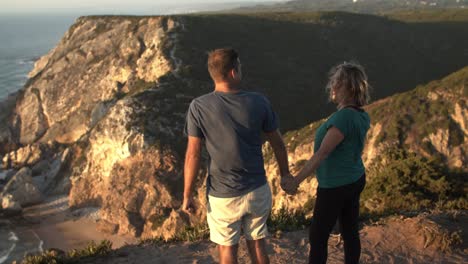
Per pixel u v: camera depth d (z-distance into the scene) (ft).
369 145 115.14
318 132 15.55
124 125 187.32
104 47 283.18
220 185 13.42
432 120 111.65
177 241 24.44
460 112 108.99
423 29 368.07
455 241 20.63
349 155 15.06
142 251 23.08
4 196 182.70
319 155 14.43
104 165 191.31
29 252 149.38
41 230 168.76
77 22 313.12
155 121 188.34
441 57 336.08
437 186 32.45
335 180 15.14
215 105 13.17
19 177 196.85
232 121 13.07
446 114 111.04
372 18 358.64
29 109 281.13
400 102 120.67
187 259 21.45
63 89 278.46
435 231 20.85
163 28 265.54
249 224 13.99
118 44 278.26
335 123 14.62
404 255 20.12
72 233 166.81
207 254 21.84
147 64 251.39
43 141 255.91
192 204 13.91
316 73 265.95
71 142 249.75
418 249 20.57
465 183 33.17
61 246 155.74
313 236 15.80
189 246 22.95
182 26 267.39
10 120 285.43
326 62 280.72
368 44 319.88
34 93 283.59
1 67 652.48
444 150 107.04
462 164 102.37
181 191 168.76
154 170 172.55
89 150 206.59
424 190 32.78
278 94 234.38
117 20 295.69
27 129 278.05
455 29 372.58
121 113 193.16
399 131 112.06
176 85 214.48
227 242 13.79
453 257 19.79
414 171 33.96
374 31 337.31
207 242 23.41
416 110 116.67
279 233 23.29
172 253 22.36
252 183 13.43
